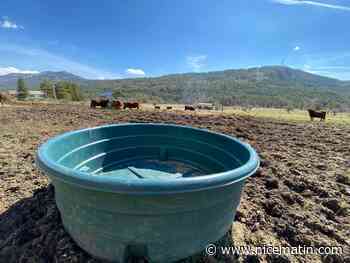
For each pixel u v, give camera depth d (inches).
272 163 186.7
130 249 79.2
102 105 683.4
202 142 146.5
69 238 92.3
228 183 75.4
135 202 69.9
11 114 417.1
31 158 179.5
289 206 124.6
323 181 154.8
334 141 277.7
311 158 206.4
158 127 160.1
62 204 86.4
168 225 75.5
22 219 107.3
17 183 138.9
